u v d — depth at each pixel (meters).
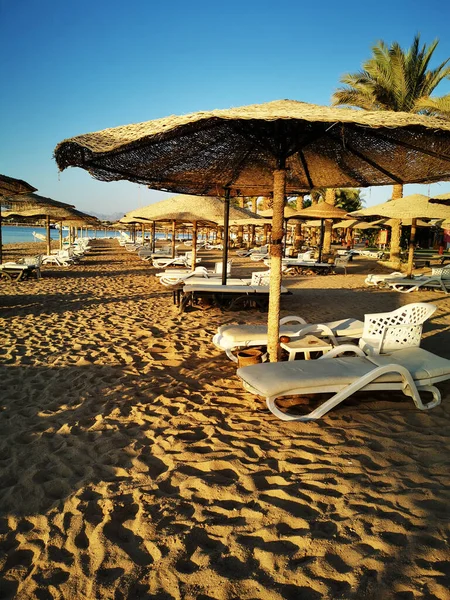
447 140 3.63
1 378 5.00
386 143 4.33
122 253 31.28
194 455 3.28
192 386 4.74
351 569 2.14
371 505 2.62
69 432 3.70
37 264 15.34
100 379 4.96
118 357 5.80
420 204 10.64
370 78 17.78
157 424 3.82
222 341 5.41
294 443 3.43
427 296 11.85
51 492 2.88
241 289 9.30
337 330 5.45
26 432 3.70
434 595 1.97
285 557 2.23
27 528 2.53
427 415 3.93
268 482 2.91
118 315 8.61
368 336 4.71
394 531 2.39
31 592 2.07
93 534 2.46
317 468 3.06
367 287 13.88
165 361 5.62
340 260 17.97
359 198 41.28
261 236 51.44
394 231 20.23
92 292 11.85
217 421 3.87
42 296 11.05
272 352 4.42
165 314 8.79
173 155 4.81
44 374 5.14
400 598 1.96
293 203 40.31
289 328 5.40
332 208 16.45
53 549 2.35
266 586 2.06
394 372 3.97
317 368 4.02
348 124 3.29
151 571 2.18
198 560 2.24
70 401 4.36
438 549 2.24
